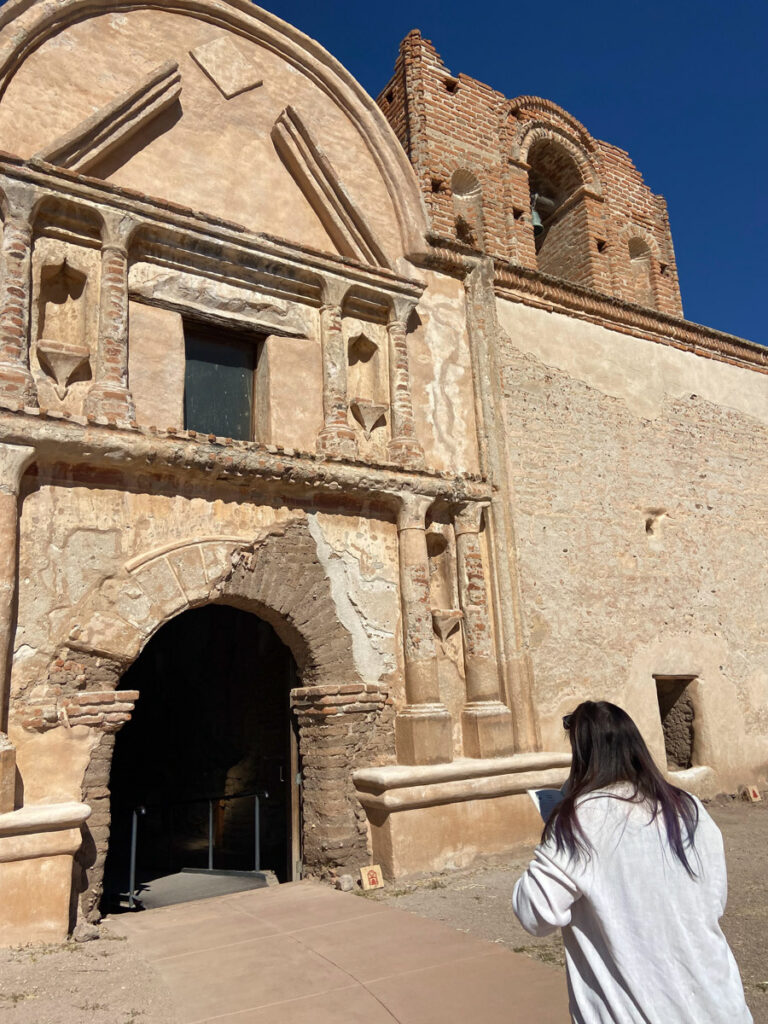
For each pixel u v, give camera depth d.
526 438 9.96
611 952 1.89
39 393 6.63
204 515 7.21
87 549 6.52
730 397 12.62
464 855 7.38
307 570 7.67
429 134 11.59
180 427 7.36
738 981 1.87
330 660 7.63
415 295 9.06
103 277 7.01
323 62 9.45
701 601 11.11
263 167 8.64
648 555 10.73
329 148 9.32
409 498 8.32
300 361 8.30
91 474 6.69
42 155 6.86
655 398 11.62
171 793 12.09
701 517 11.52
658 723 10.12
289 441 8.02
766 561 12.11
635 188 14.54
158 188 7.83
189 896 7.70
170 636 12.74
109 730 6.27
